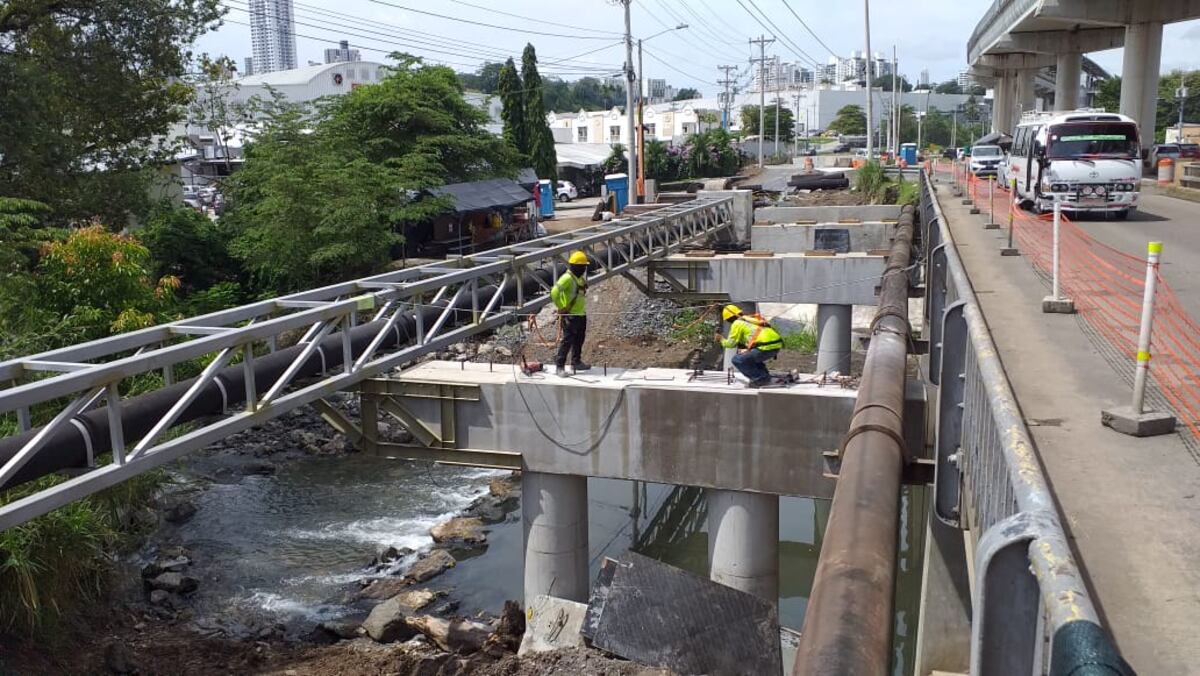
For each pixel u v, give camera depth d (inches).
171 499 758.5
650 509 844.6
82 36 1047.6
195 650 524.1
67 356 369.7
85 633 514.9
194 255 1175.6
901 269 710.5
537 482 626.8
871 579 157.9
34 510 323.0
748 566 598.5
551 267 796.6
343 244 1165.1
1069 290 486.6
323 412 638.5
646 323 1210.0
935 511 288.7
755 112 4436.5
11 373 356.8
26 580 450.0
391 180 1347.2
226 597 609.3
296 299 506.9
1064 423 255.8
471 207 1496.1
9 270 686.5
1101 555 171.0
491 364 672.4
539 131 2603.3
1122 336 373.1
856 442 265.7
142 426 397.1
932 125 5132.9
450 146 1608.0
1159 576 161.8
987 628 110.6
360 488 816.9
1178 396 281.0
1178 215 941.2
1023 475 127.3
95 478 345.7
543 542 629.6
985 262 603.5
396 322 585.0
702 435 590.6
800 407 569.9
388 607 577.3
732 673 444.1
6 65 906.7
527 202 1740.9
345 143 1380.4
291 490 807.7
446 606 614.9
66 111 1058.1
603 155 3147.1
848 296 1048.8
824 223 1315.2
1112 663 77.2
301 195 1171.9
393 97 1547.7
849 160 3019.2
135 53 1080.2
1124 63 1603.1
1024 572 108.5
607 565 474.6
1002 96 2957.7
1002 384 181.6
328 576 650.2
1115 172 874.8
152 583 605.6
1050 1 1569.9
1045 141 912.3
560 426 613.0
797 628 634.8
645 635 454.3
